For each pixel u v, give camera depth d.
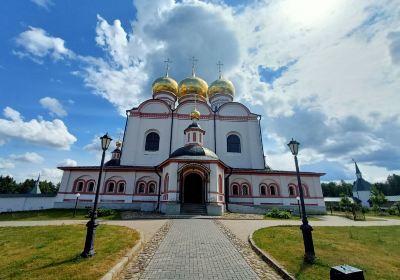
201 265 7.22
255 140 33.12
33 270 6.41
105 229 12.48
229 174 28.78
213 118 33.81
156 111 33.84
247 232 12.52
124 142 31.55
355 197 61.62
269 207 28.03
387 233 13.21
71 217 20.83
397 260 8.07
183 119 33.53
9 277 5.96
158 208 25.69
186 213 21.34
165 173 24.81
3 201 28.05
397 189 91.44
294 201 28.47
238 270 6.86
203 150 24.75
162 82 39.06
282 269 6.71
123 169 27.94
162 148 31.70
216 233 12.11
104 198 27.05
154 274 6.52
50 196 32.44
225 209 25.16
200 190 27.83
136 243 9.27
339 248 9.29
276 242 9.86
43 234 11.53
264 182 29.17
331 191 94.62
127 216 20.05
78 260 7.16
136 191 27.62
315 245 9.63
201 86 38.16
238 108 35.22
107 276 5.94
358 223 18.58
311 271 6.58
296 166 9.34
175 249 8.98
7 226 14.38
